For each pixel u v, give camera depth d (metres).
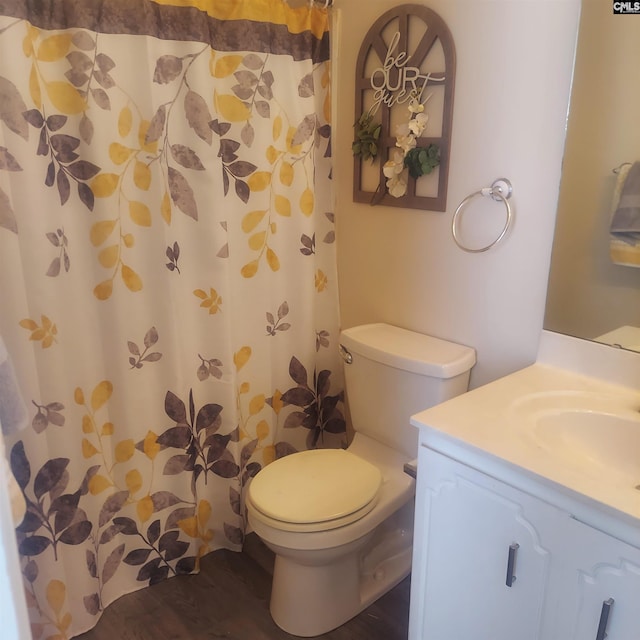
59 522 1.71
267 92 1.89
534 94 1.53
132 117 1.67
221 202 1.82
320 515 1.65
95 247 1.68
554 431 1.39
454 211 1.79
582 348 1.56
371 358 1.90
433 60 1.76
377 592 1.97
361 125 1.99
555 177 1.53
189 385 1.93
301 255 2.10
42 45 1.52
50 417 1.65
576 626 1.16
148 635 1.84
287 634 1.84
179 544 2.04
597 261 1.48
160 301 1.80
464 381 1.80
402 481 1.87
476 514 1.30
